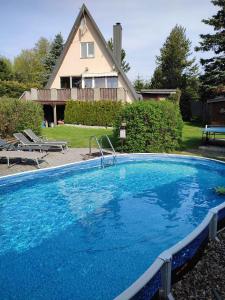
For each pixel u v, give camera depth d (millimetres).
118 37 32094
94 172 11930
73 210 8008
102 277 4945
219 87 29688
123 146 15203
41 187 9992
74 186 10102
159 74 52031
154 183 10477
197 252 4730
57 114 30016
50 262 5445
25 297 4422
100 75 29516
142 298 3402
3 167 11305
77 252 5816
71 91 27391
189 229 6883
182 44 52219
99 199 8875
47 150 14281
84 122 25844
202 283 4152
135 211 7961
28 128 16469
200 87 32000
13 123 15852
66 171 11500
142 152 15000
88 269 5172
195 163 13000
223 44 30188
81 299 4363
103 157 13086
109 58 29562
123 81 29031
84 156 13562
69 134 20531
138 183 10461
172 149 15422
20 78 58438
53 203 8508
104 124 24781
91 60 30172
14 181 9930
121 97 25953
